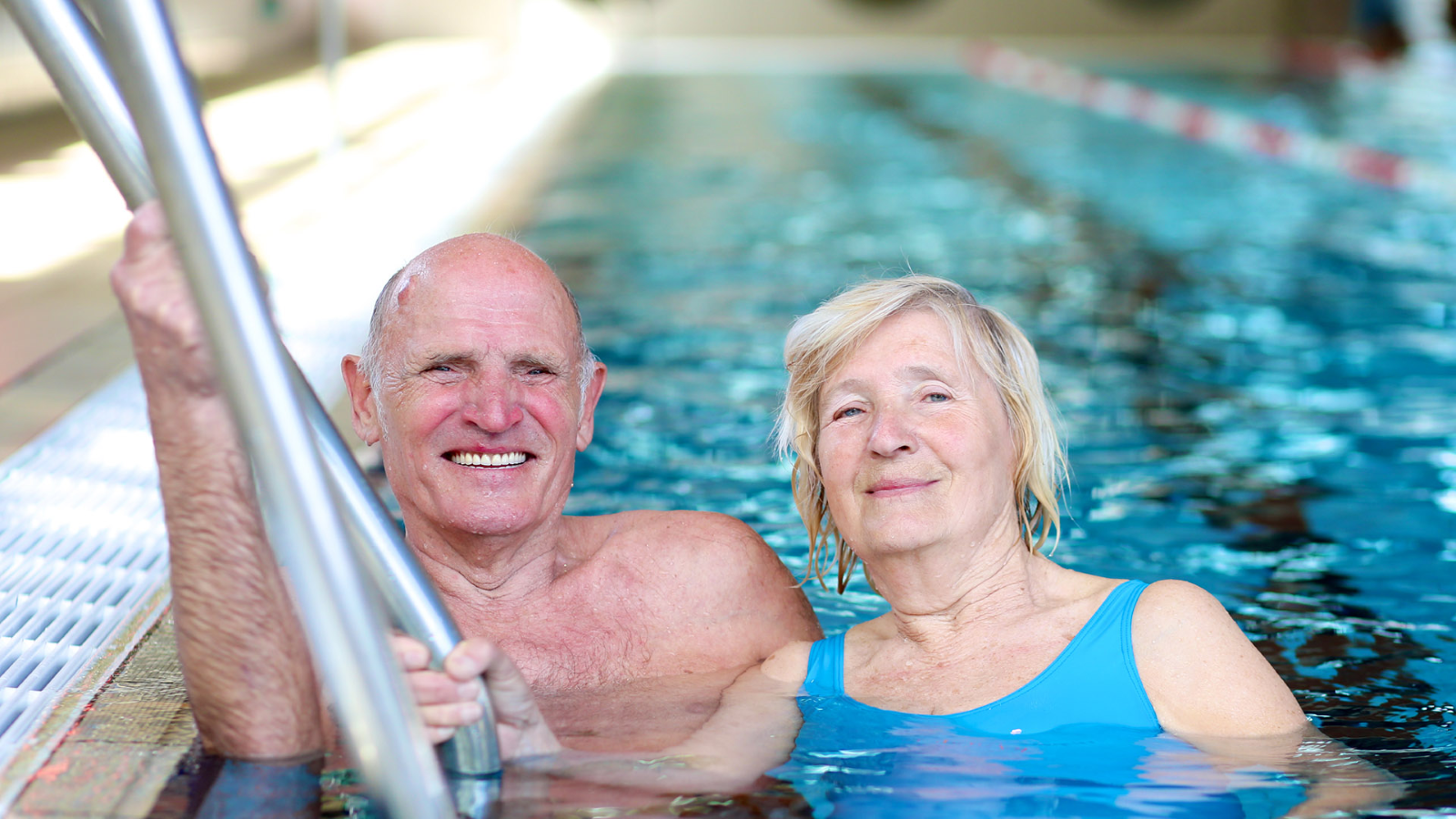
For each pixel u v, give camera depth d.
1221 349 4.40
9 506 2.59
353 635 0.95
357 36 21.16
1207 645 1.54
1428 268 5.79
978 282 5.57
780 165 9.63
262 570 1.33
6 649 1.85
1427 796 1.37
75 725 1.50
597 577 1.89
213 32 15.44
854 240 6.62
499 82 15.40
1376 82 15.39
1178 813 1.32
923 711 1.59
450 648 1.28
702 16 21.67
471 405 1.69
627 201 7.83
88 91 1.09
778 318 4.82
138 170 1.12
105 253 5.28
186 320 1.18
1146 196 8.29
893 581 1.65
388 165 8.83
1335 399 3.78
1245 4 21.19
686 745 1.51
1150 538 2.65
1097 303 5.15
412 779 0.95
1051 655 1.59
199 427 1.26
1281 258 6.12
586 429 1.90
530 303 1.72
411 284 1.73
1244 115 12.38
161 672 1.70
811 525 1.83
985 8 21.67
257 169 8.28
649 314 4.91
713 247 6.38
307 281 5.23
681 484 3.02
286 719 1.37
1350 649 2.01
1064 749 1.48
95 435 3.10
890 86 16.00
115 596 2.11
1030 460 1.66
